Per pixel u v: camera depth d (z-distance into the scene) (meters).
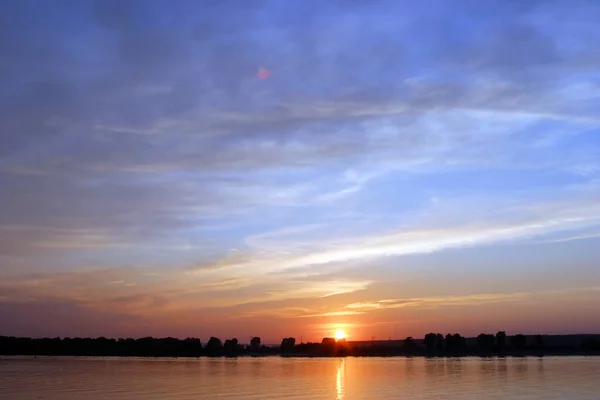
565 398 88.06
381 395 96.94
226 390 109.38
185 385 122.75
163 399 92.94
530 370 174.12
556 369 179.00
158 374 169.50
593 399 86.69
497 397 90.75
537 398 88.50
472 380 130.62
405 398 91.38
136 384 125.75
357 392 103.19
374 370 191.75
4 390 109.44
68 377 151.50
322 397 94.75
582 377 137.00
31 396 97.56
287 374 169.75
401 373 167.50
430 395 95.50
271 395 99.19
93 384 125.00
